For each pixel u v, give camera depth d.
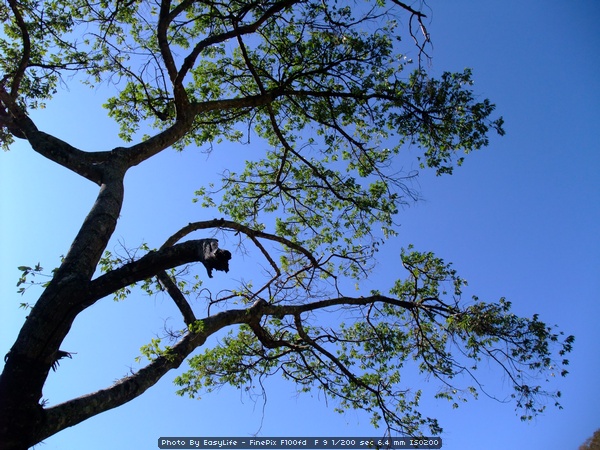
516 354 11.28
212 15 11.75
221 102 11.59
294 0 10.90
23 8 11.58
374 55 12.71
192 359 12.58
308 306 11.98
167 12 10.61
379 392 12.65
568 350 11.10
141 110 13.50
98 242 7.13
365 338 14.01
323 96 13.16
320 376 13.28
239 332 13.03
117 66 13.24
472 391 12.96
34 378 5.70
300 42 13.11
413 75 11.94
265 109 14.67
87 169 8.45
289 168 15.16
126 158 8.81
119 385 6.65
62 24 12.23
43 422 5.64
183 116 10.41
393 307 14.15
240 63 14.28
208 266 5.97
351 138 13.48
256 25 10.88
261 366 12.82
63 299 6.12
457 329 12.10
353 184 13.98
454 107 11.87
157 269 6.45
